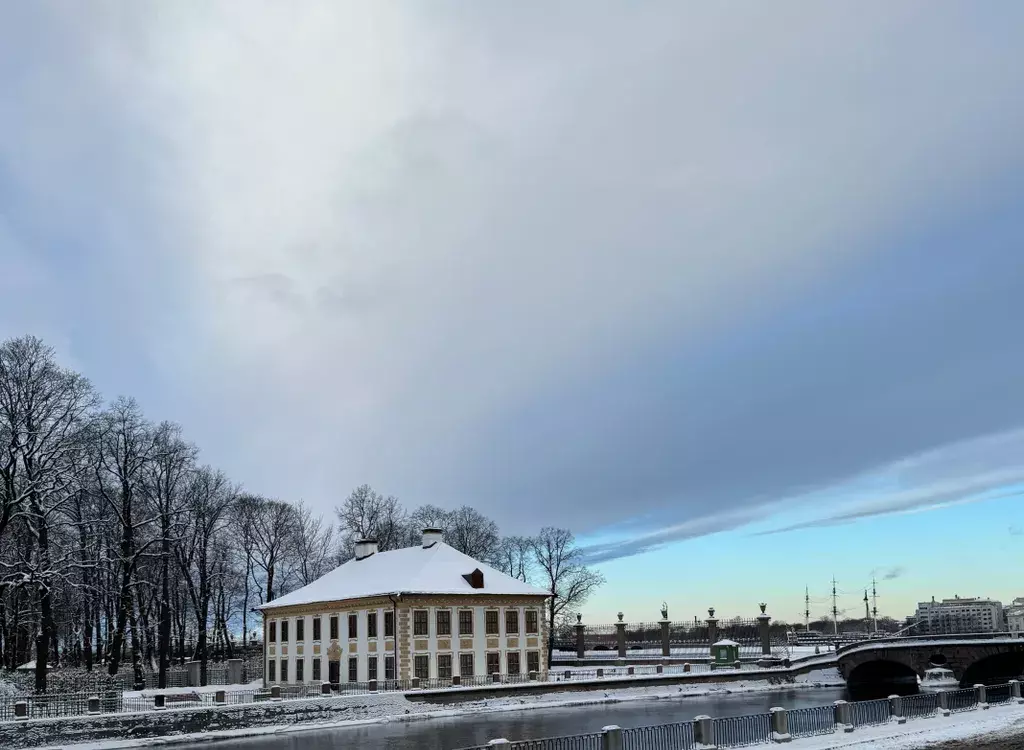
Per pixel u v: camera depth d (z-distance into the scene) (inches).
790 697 2938.0
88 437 2785.4
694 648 4372.5
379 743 1924.2
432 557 3208.7
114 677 2982.3
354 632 3090.6
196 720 2117.4
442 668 2942.9
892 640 3351.4
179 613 4099.4
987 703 2146.9
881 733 1642.5
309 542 4571.9
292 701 2305.6
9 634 3100.4
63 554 2810.0
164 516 3211.1
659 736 1556.3
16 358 2576.3
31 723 1903.3
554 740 1310.3
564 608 4825.3
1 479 2527.1
